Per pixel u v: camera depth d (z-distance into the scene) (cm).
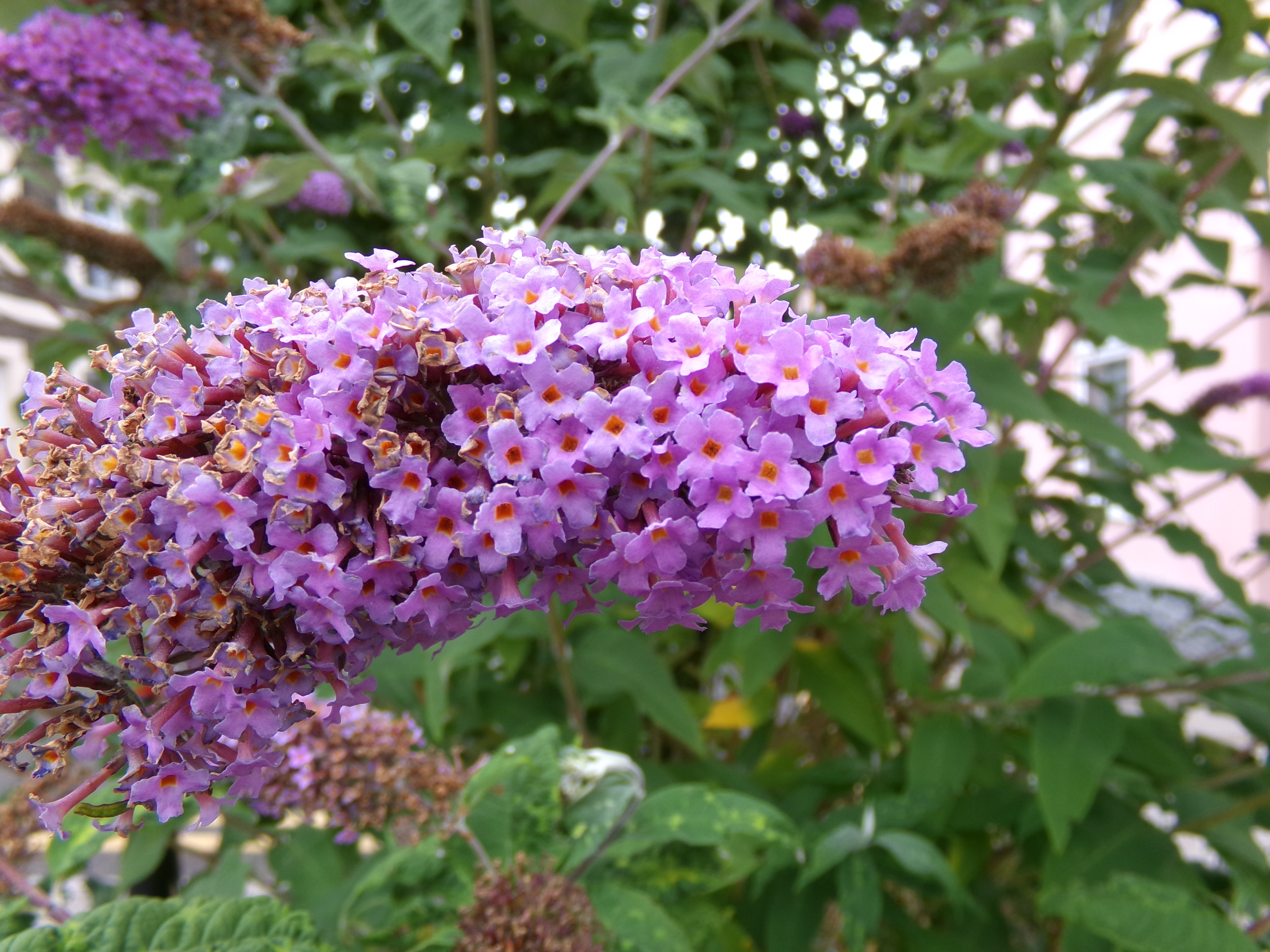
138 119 36
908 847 28
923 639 51
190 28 37
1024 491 47
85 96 34
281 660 15
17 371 146
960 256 31
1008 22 54
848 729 44
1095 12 38
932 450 15
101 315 46
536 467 15
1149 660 31
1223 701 36
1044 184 42
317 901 30
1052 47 35
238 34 38
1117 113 40
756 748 45
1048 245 54
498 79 51
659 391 15
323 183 43
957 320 35
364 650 16
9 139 40
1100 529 47
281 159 38
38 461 16
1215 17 35
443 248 38
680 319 15
